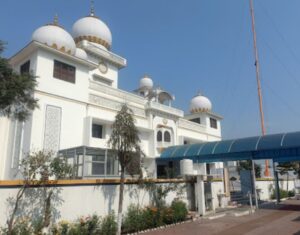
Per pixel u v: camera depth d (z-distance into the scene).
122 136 13.27
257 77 38.38
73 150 19.14
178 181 18.38
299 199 30.38
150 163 27.55
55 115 20.64
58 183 11.41
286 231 13.02
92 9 33.34
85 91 23.20
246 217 17.55
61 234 10.58
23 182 10.30
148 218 14.11
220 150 24.22
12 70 11.05
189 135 34.12
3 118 20.86
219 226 14.45
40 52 20.92
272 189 31.69
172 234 12.67
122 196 13.12
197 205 19.05
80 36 31.25
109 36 32.78
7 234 9.27
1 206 9.64
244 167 41.53
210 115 40.34
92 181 12.85
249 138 23.86
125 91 27.25
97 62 30.64
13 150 19.95
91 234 11.52
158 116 29.23
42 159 11.05
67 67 22.42
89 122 22.12
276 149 21.78
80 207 12.17
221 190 23.14
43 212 10.73
